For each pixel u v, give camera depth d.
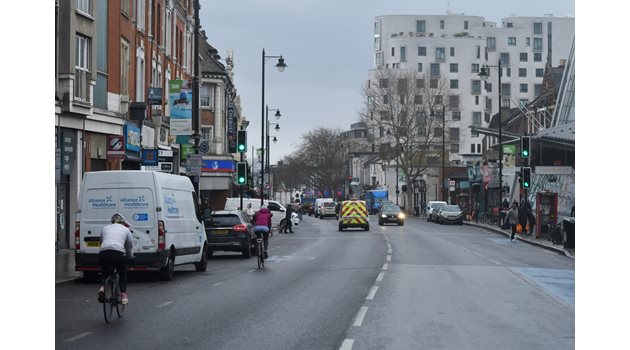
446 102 100.81
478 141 138.75
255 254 31.66
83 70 29.53
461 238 45.25
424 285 19.38
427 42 140.00
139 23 38.25
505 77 142.50
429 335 11.70
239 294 17.27
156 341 11.05
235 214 30.00
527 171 41.81
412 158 98.88
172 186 21.14
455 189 87.06
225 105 69.69
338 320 13.20
